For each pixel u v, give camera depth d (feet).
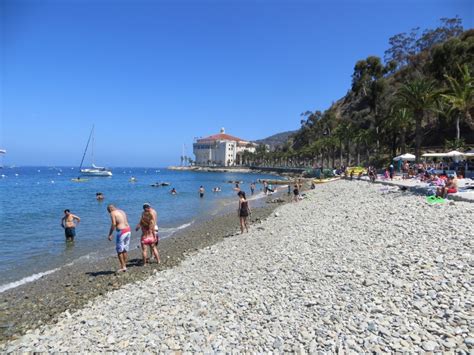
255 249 45.34
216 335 22.75
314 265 33.55
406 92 139.74
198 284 33.40
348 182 153.17
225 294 29.68
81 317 28.37
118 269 43.06
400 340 19.12
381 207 59.93
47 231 69.41
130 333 24.26
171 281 35.63
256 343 21.17
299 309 24.80
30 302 33.24
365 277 28.12
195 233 66.59
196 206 115.75
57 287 37.24
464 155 116.98
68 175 434.71
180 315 26.43
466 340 18.07
